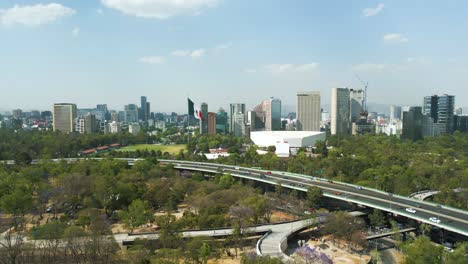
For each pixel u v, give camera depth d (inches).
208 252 7746.1
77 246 7632.9
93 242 7667.3
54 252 7554.1
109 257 7564.0
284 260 7731.3
